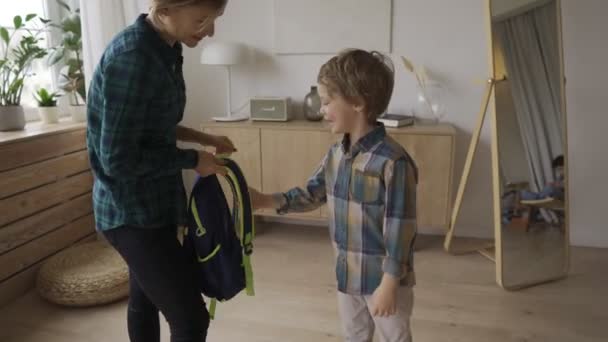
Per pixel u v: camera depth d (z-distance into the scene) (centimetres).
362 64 116
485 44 271
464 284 239
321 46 291
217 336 197
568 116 269
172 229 129
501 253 234
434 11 273
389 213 117
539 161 239
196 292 129
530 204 239
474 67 275
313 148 274
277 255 276
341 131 123
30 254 237
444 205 265
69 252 245
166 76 112
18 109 245
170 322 128
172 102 117
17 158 224
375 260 126
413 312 213
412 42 279
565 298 225
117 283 220
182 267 126
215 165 124
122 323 208
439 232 303
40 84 291
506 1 229
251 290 137
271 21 296
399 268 117
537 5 234
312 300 225
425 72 281
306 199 140
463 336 195
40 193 240
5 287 224
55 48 277
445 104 283
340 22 285
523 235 239
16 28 251
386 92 120
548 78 238
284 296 229
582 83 263
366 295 129
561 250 246
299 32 293
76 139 264
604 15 254
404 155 119
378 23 280
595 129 268
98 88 112
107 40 272
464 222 300
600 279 243
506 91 232
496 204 234
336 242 132
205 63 289
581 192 278
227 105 318
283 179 283
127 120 106
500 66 230
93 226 285
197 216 129
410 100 288
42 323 208
